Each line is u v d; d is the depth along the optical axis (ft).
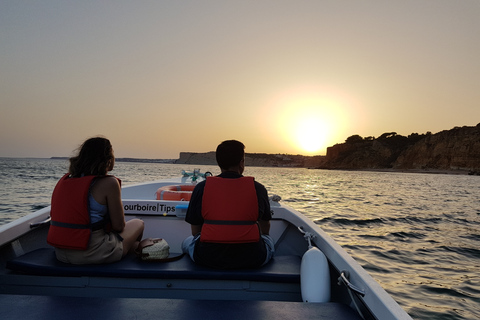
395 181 236.22
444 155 634.43
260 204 7.71
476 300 16.99
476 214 57.21
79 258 7.23
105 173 7.57
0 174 157.38
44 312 5.29
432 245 30.42
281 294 7.38
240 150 7.89
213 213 7.36
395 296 17.44
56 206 7.23
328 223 42.60
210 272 7.20
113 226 7.54
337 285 7.90
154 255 7.72
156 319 5.16
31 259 7.66
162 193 13.38
